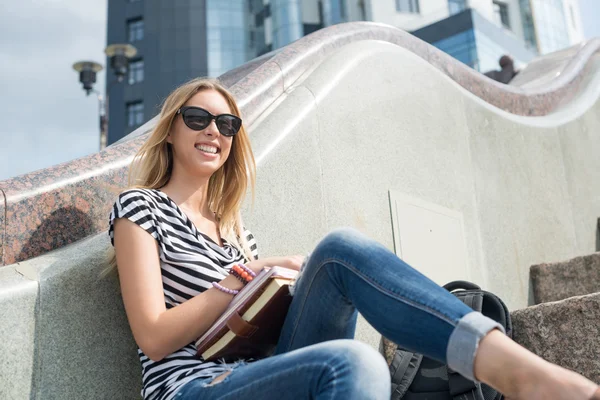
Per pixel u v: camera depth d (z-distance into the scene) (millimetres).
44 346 1774
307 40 3555
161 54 43875
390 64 3678
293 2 42406
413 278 1534
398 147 3551
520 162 4555
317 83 3182
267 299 1739
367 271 1574
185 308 1772
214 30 44500
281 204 2732
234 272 1849
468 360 1402
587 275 3803
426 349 1463
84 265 1916
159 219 1942
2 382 1666
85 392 1842
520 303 4098
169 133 2248
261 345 1877
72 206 2098
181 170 2209
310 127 3000
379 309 1526
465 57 32781
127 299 1786
